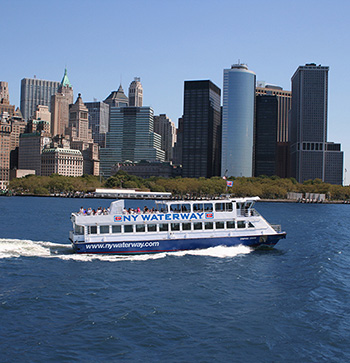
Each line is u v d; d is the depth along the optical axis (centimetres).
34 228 9950
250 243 6556
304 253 7150
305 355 3228
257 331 3612
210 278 5097
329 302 4409
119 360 3088
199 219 6309
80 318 3809
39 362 3038
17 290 4547
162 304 4178
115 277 5056
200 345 3334
